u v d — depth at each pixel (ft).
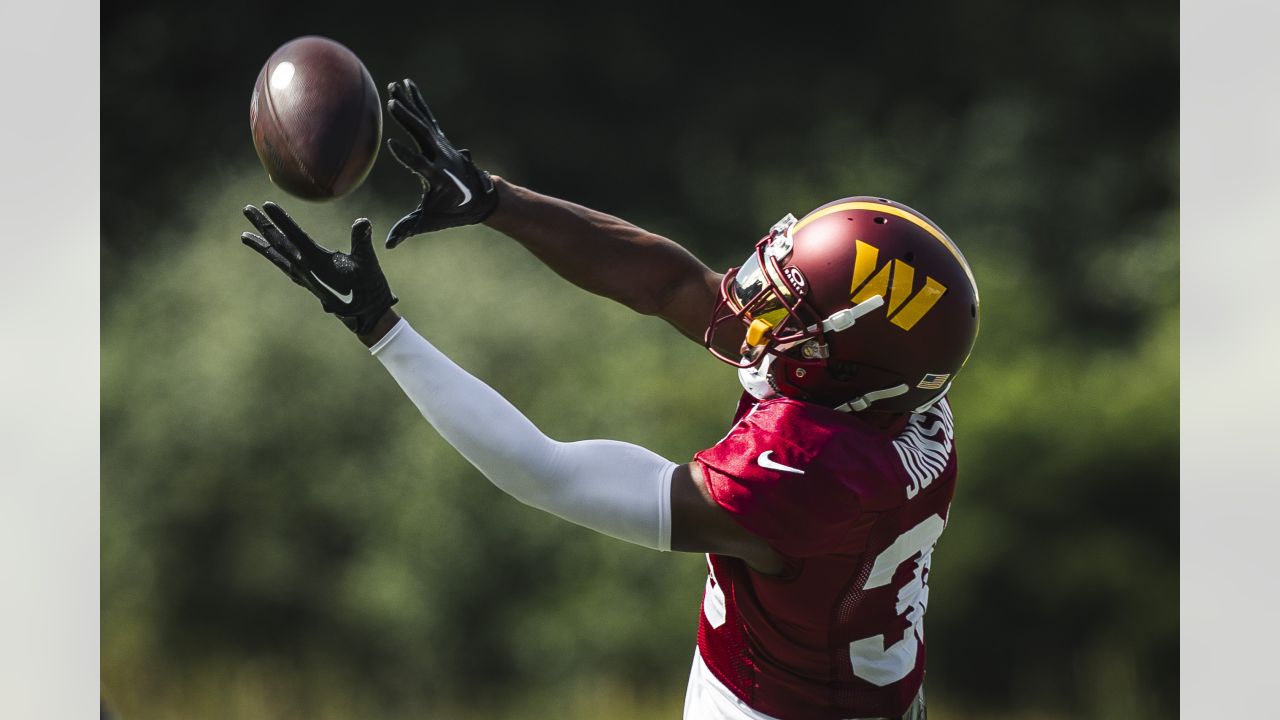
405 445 98.58
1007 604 102.22
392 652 95.25
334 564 98.07
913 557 28.71
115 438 99.76
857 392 27.66
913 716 29.48
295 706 93.09
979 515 102.42
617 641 94.38
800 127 182.19
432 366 27.09
